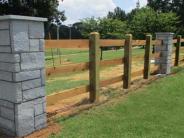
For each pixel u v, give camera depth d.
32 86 4.66
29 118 4.66
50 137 4.56
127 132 4.78
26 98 4.57
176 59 12.09
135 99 6.73
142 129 4.92
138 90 7.60
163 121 5.34
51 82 9.45
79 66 6.01
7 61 4.41
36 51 4.66
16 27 4.28
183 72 10.50
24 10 27.45
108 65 6.96
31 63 4.59
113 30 33.06
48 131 4.79
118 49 29.97
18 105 4.45
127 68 7.70
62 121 5.23
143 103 6.45
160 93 7.30
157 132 4.82
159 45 9.88
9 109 4.55
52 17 30.86
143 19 29.73
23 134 4.59
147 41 8.88
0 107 4.69
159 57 9.94
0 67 4.54
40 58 4.75
